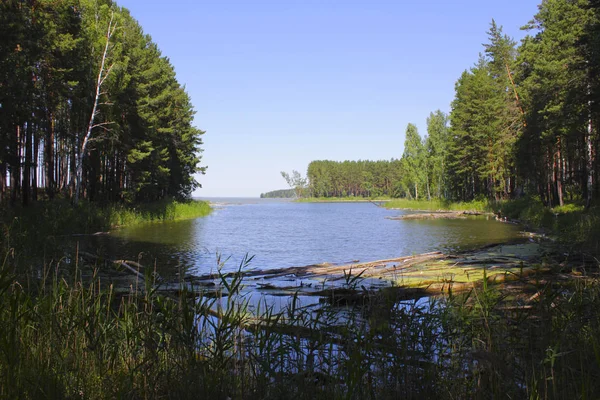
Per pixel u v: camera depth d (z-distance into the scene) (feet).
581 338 13.97
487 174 177.99
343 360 13.34
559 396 10.90
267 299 27.86
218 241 72.43
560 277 28.94
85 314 14.47
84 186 112.57
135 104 113.91
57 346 13.25
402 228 103.91
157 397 11.50
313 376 13.03
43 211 76.59
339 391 11.78
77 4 86.22
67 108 95.55
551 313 15.80
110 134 105.40
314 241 74.74
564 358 12.49
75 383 11.79
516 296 22.66
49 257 36.04
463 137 189.57
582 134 100.42
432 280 31.27
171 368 12.47
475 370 12.96
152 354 12.68
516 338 14.61
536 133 119.65
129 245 62.49
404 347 13.85
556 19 118.42
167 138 141.18
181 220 131.44
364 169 519.19
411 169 265.95
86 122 102.27
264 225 116.78
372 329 14.33
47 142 101.24
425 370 12.98
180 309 14.93
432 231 93.40
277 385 11.97
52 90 80.74
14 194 86.12
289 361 13.57
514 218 127.34
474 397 11.94
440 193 258.98
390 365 13.35
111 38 105.60
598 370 11.20
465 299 17.61
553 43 107.45
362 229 102.47
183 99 171.94
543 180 129.80
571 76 95.30
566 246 50.11
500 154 167.73
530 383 11.64
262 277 37.73
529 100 127.95
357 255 57.21
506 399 11.51
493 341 14.08
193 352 13.20
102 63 92.73
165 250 58.18
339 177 547.08
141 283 30.22
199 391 11.51
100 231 84.23
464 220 132.87
